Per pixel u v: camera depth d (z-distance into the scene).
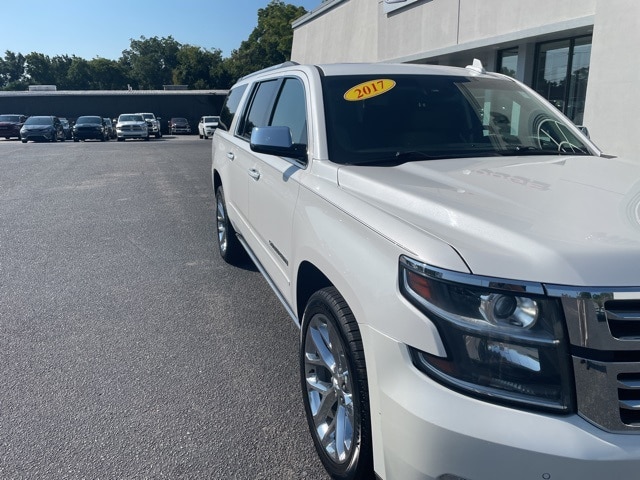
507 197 2.37
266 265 4.06
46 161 19.38
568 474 1.70
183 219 9.00
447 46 14.67
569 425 1.75
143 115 41.81
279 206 3.55
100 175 15.05
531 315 1.80
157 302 5.23
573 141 3.76
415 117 3.53
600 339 1.73
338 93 3.55
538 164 3.04
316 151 3.22
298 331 4.58
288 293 3.46
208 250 7.06
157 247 7.21
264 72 5.09
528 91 4.13
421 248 2.04
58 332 4.56
